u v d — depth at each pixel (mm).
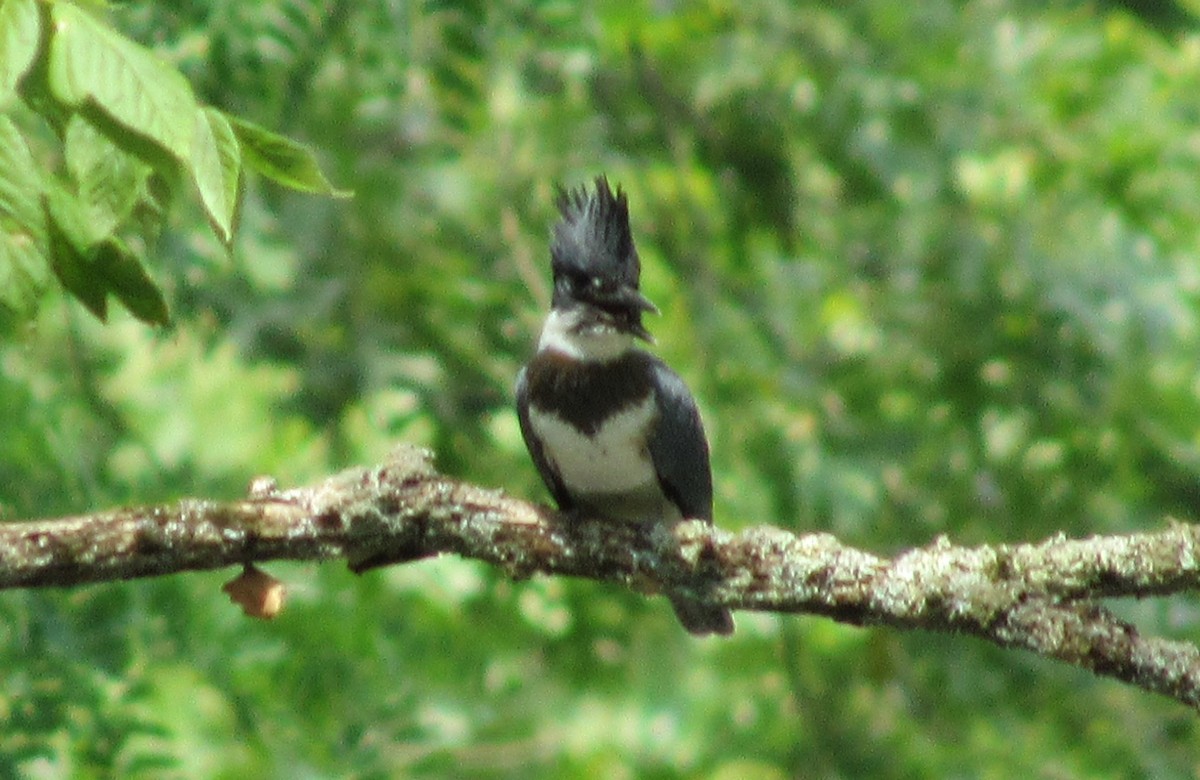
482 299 11156
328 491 6125
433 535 6324
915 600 5848
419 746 9844
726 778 14562
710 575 6180
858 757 12977
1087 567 5691
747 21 13109
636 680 13727
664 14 12547
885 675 13383
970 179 14055
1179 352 13781
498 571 11203
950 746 13312
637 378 8117
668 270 13164
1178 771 12891
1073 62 13430
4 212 4113
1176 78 14211
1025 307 12727
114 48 4145
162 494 10062
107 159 4289
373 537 6195
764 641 13758
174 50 9508
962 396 12922
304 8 9719
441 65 10391
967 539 12812
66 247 4652
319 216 10906
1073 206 13664
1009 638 5695
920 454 12891
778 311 13148
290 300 10531
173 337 10406
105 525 5840
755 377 12703
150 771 9023
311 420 10688
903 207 13375
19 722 8492
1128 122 13484
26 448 9797
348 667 10094
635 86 12828
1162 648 5508
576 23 10711
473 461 10992
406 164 11086
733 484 12219
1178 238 14086
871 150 12891
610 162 11828
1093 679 12758
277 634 10031
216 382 13297
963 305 12883
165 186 4773
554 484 8602
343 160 10961
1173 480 12984
